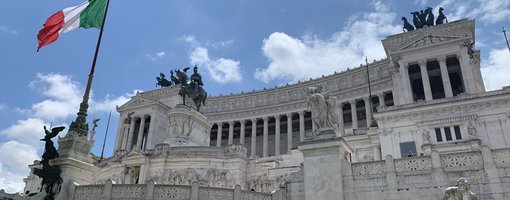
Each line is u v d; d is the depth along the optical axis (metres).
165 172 46.69
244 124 102.69
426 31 76.88
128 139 97.75
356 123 86.81
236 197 22.25
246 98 107.88
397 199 20.41
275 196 22.75
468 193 17.98
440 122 46.59
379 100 85.56
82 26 28.91
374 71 90.75
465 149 43.28
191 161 47.06
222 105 109.31
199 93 65.06
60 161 23.14
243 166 48.00
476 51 73.69
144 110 99.19
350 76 94.56
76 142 24.17
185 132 56.81
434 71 77.94
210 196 22.22
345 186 21.53
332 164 21.89
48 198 22.06
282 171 46.88
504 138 44.12
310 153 22.64
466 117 46.00
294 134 100.25
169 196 22.12
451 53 71.25
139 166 47.62
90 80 26.36
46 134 23.75
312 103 24.28
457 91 78.31
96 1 29.75
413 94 78.62
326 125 23.55
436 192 19.94
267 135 98.00
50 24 27.19
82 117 25.16
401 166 21.17
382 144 48.50
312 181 21.86
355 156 51.16
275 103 102.75
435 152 20.80
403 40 82.56
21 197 22.98
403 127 48.44
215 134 109.31
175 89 104.19
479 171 19.75
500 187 19.06
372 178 21.30
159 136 96.19
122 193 22.44
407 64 74.00
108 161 52.56
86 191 22.77
